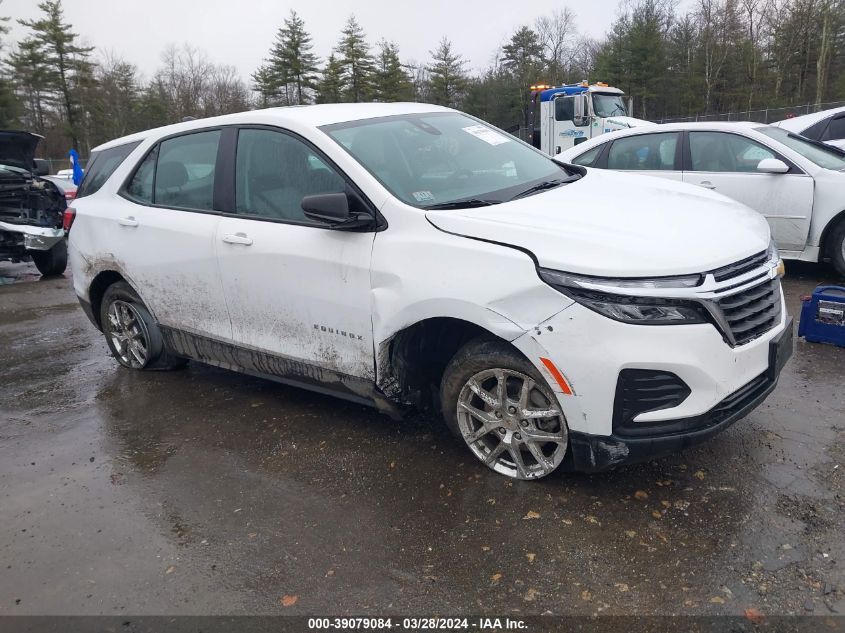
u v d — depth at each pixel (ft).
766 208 21.90
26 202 31.63
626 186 12.35
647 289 8.80
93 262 16.35
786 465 10.61
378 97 190.39
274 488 11.13
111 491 11.44
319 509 10.41
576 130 61.72
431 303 10.15
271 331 12.87
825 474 10.27
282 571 9.04
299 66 196.13
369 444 12.35
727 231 10.09
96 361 18.49
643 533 9.20
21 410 15.26
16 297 28.22
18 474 12.25
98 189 16.70
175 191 14.61
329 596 8.50
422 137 12.87
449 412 11.21
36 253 31.68
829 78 160.56
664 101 168.86
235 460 12.18
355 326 11.36
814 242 21.34
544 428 10.21
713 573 8.34
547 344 9.27
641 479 10.49
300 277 11.92
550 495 10.23
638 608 7.89
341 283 11.35
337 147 11.74
